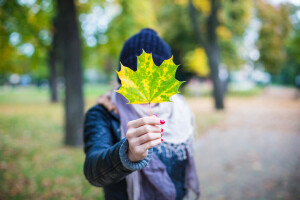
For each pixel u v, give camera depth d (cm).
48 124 828
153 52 114
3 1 632
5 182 363
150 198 111
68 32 520
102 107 114
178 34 1884
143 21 921
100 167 82
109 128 110
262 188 380
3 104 1487
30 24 745
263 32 2072
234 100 1872
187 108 146
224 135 715
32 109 1253
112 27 902
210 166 475
